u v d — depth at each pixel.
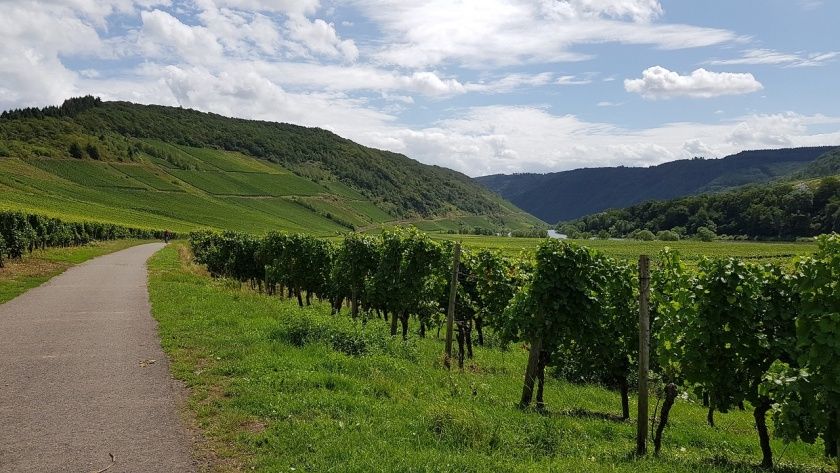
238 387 9.66
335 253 28.30
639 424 8.94
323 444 7.37
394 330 19.67
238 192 191.62
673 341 10.73
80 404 8.86
